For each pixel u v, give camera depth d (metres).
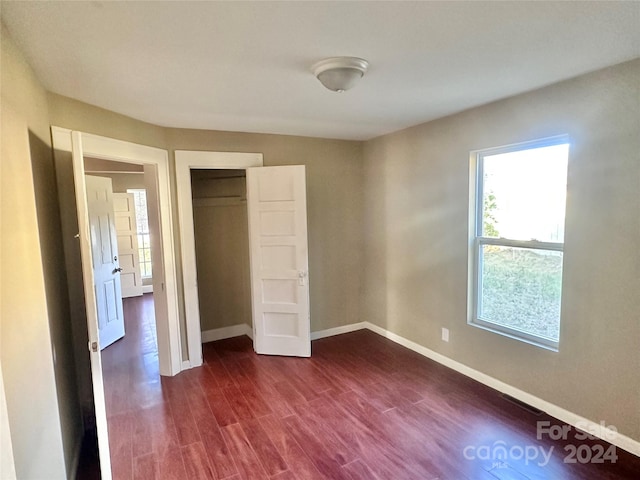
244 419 2.80
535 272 2.82
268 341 4.01
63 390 2.17
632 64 2.11
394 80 2.36
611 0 1.44
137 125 3.15
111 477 2.18
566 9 1.51
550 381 2.70
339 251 4.51
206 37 1.69
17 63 1.69
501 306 3.11
